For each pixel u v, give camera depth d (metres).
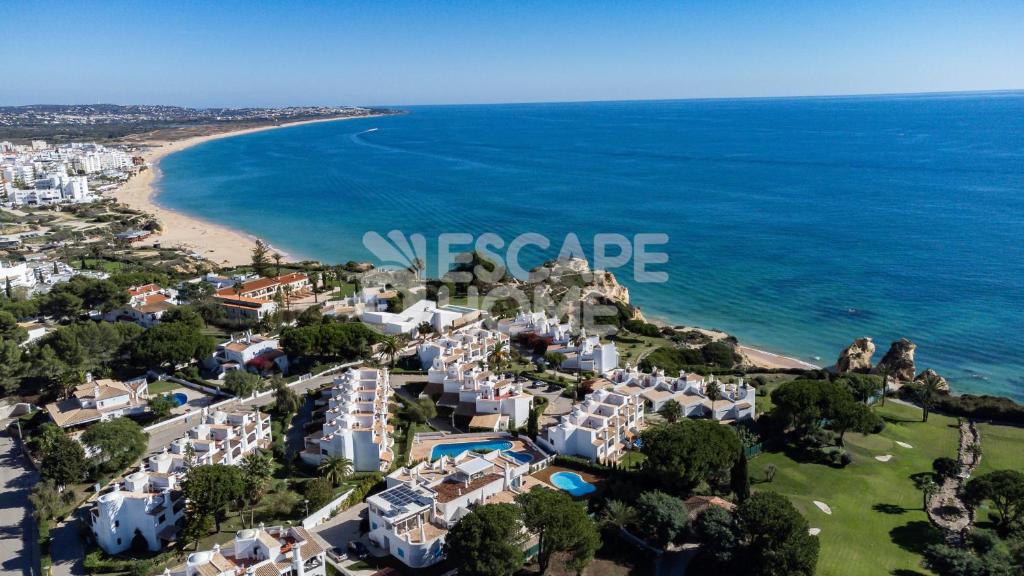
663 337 196.75
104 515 94.00
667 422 134.00
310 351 162.38
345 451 115.38
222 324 192.12
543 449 126.12
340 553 94.56
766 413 140.38
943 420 143.75
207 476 96.94
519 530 88.25
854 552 97.12
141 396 142.25
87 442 113.75
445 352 163.00
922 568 93.69
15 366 144.12
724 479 111.56
